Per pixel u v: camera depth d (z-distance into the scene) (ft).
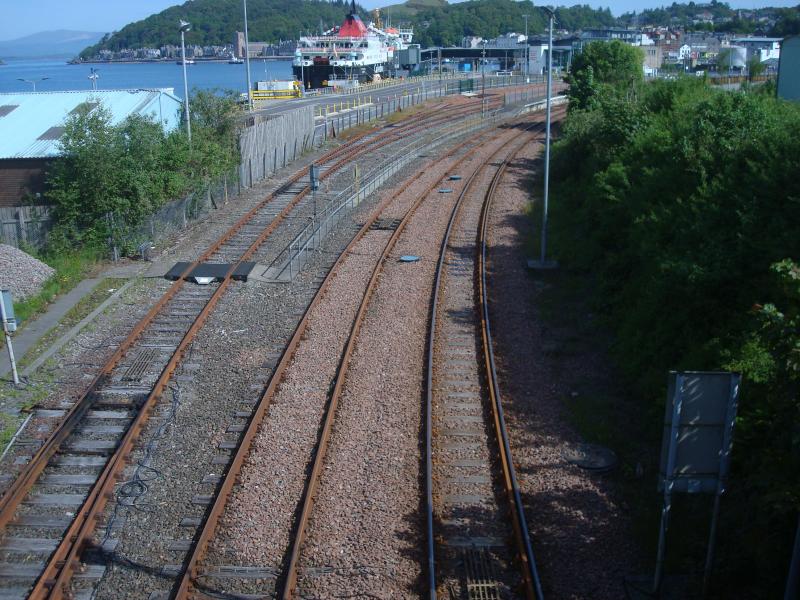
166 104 112.37
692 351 46.11
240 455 42.50
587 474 41.55
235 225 93.09
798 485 29.53
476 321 63.82
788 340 29.96
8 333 52.95
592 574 33.86
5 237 83.41
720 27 602.03
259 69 626.64
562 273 77.25
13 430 46.75
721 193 53.42
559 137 161.07
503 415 47.26
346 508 38.14
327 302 67.77
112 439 45.57
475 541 35.86
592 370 55.11
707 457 30.53
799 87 112.68
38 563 35.12
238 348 58.59
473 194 112.16
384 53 360.28
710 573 32.24
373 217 96.94
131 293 71.82
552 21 75.77
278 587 33.06
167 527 37.35
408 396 49.88
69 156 83.97
